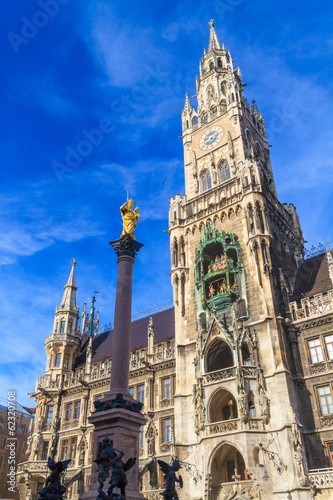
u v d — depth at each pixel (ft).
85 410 169.07
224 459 126.11
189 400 135.85
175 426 133.59
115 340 89.30
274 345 125.49
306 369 125.49
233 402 131.44
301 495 103.40
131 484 75.20
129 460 65.67
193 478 123.65
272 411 118.11
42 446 171.73
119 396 81.30
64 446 168.55
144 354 164.66
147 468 137.39
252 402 126.11
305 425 118.21
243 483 111.34
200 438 124.98
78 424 168.76
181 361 143.02
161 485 134.82
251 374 124.06
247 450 112.68
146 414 149.18
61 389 181.37
